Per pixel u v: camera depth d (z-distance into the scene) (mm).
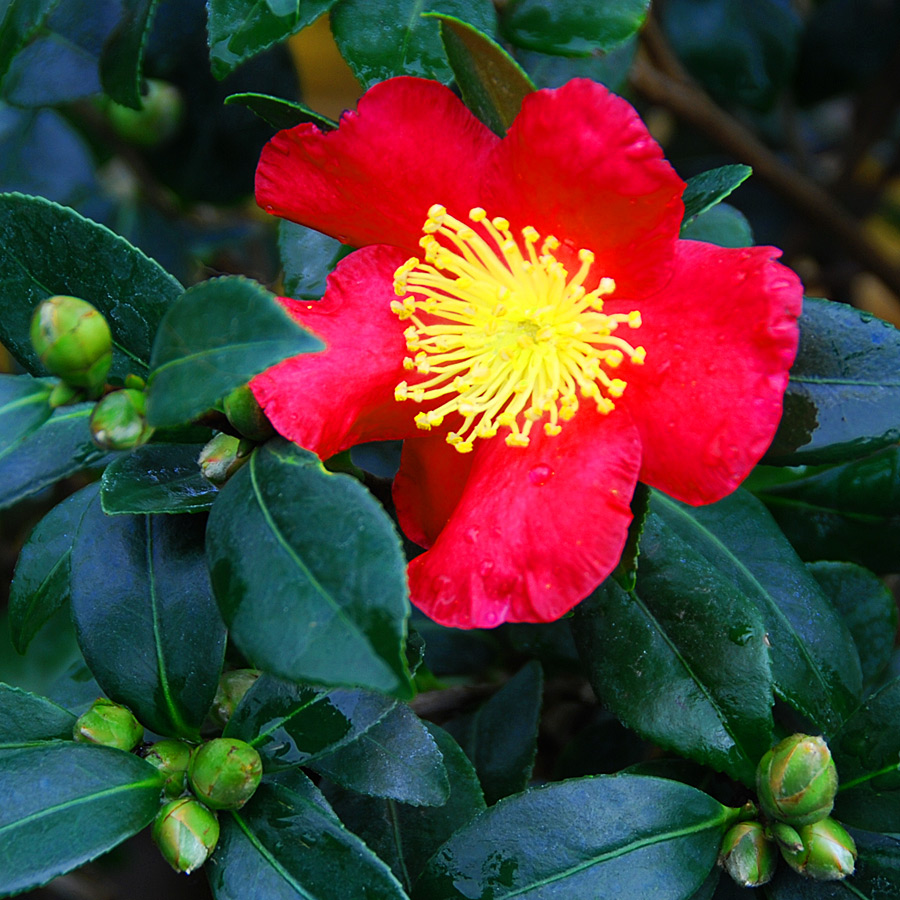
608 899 368
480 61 382
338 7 398
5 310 376
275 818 365
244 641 344
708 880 382
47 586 409
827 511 450
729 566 414
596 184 364
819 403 399
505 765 432
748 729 385
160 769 367
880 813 376
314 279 416
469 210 381
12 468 366
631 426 364
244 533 352
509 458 376
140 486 370
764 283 354
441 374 384
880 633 447
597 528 357
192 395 341
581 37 401
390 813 406
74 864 353
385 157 376
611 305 374
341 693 372
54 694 428
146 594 382
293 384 364
